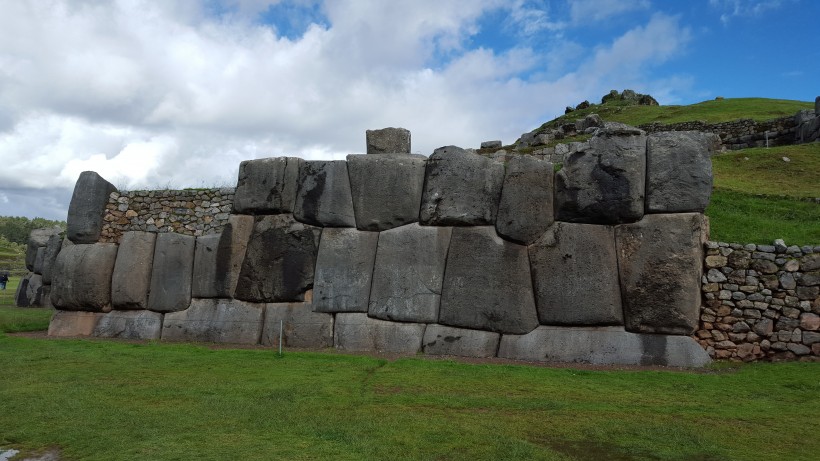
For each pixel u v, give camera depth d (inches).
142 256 517.7
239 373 352.2
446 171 460.4
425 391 309.9
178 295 503.8
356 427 242.8
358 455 211.9
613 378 346.3
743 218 471.8
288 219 491.5
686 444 226.4
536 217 431.5
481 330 434.3
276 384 322.3
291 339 467.2
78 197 537.3
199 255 506.9
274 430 239.9
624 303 406.6
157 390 305.3
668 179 407.5
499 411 271.6
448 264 450.0
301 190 491.5
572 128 1062.4
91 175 540.1
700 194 402.0
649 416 265.6
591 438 233.1
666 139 414.6
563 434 237.6
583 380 341.1
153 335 501.0
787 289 389.4
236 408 270.8
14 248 3282.5
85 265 518.9
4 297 995.3
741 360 389.7
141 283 513.0
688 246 397.4
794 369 358.0
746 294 395.9
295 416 258.2
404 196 466.0
